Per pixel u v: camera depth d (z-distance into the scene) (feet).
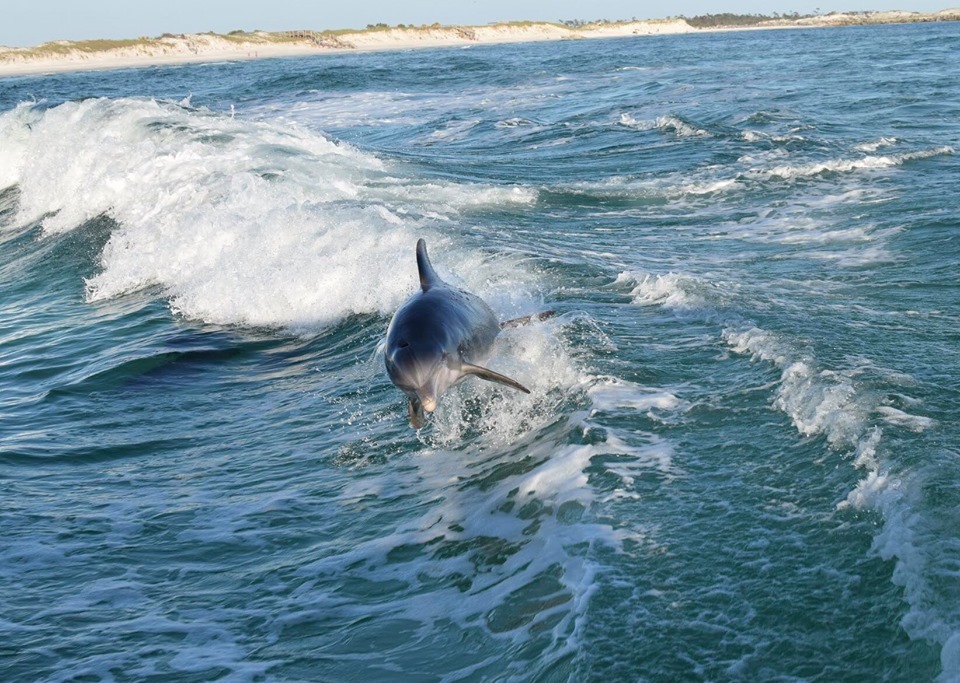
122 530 20.20
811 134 73.87
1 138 77.66
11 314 43.11
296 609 16.40
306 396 27.76
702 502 16.97
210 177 52.54
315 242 38.78
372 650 14.84
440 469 21.25
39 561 18.98
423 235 38.06
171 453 24.72
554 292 31.12
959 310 27.22
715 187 55.21
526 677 13.19
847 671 12.34
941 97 96.22
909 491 15.83
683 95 120.37
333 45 649.20
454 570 16.83
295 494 21.21
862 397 19.81
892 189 49.32
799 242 39.58
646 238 42.80
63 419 27.96
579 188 56.90
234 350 33.30
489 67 225.56
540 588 15.37
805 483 17.01
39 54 526.98
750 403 20.76
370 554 17.98
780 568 14.64
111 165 59.72
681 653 13.02
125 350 34.50
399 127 109.81
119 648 15.62
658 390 22.17
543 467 19.49
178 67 379.76
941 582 13.46
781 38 383.86
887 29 468.34
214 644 15.60
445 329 18.19
